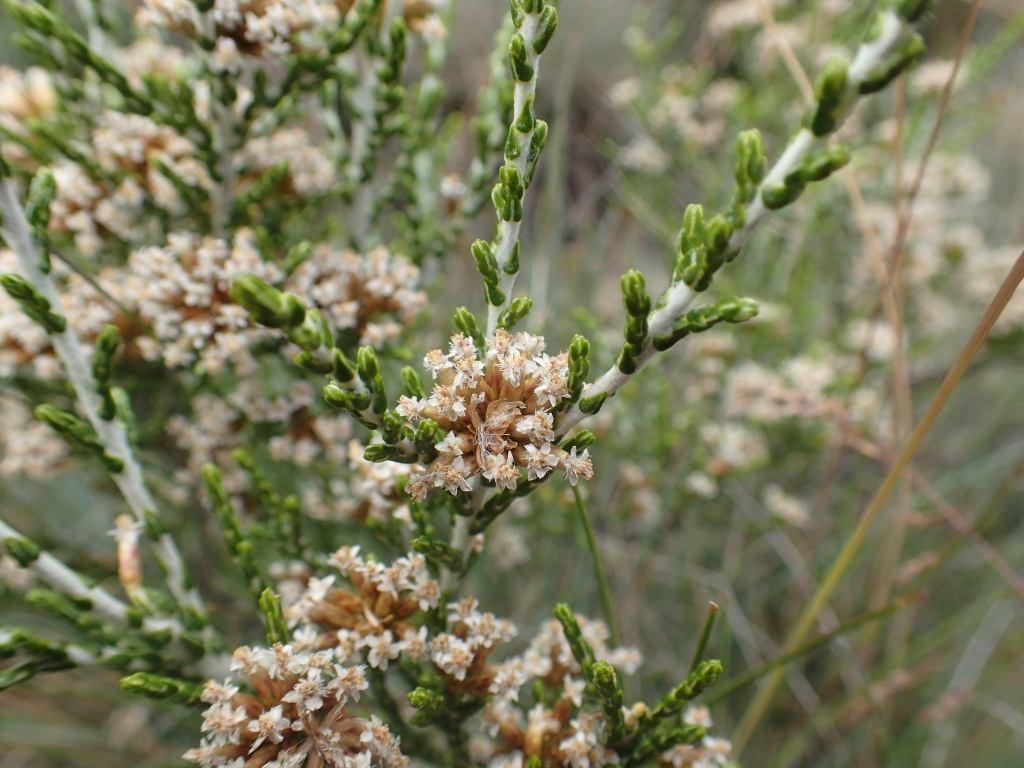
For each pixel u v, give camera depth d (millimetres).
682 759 75
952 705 152
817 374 148
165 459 122
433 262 125
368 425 58
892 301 118
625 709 73
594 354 158
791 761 163
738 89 210
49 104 107
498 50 110
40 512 179
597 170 247
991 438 216
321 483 107
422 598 72
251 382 100
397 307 95
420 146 117
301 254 90
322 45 96
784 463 176
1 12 188
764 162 52
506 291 65
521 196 63
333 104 115
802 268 181
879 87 46
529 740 75
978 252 190
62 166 102
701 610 165
